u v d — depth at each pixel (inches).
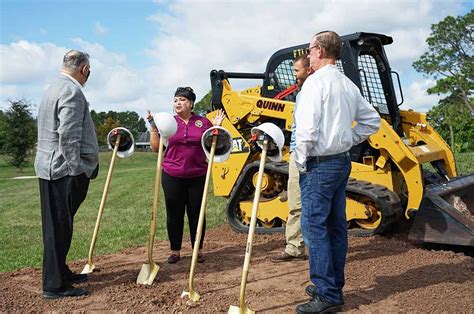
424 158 256.4
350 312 156.6
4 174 1349.7
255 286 186.2
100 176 909.8
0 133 1489.9
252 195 294.0
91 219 379.2
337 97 148.7
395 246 233.6
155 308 166.6
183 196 219.3
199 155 215.2
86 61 180.2
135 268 217.2
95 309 167.5
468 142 1537.9
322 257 152.0
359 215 251.6
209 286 188.1
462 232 210.1
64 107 170.1
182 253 244.4
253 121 282.2
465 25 1550.2
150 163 1656.0
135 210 417.7
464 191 267.4
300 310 153.2
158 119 187.6
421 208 221.0
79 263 229.8
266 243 259.0
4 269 235.8
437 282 181.3
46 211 176.6
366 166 253.8
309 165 151.6
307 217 153.3
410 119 289.4
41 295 182.9
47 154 174.9
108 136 207.6
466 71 1546.5
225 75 295.1
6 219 415.5
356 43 257.0
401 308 158.1
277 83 288.8
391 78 280.4
